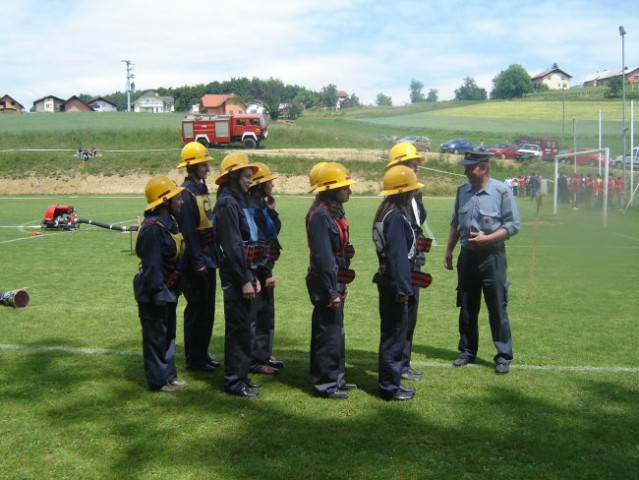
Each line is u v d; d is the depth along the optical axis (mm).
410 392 5688
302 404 5535
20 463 4406
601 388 5910
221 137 49875
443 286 11219
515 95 124688
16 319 8594
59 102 135000
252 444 4691
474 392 5824
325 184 5578
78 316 8805
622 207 27953
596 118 76625
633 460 4441
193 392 5855
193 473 4258
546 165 46062
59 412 5312
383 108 110000
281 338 7895
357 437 4816
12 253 14930
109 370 6441
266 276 6379
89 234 18891
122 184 43625
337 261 5691
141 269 5902
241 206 5859
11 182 43219
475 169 6461
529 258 14414
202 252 6352
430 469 4301
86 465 4371
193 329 6477
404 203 5668
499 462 4402
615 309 9328
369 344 7621
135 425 5047
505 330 6496
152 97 135000
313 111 120812
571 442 4727
